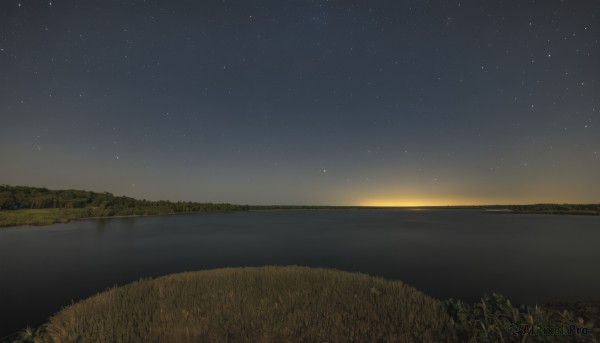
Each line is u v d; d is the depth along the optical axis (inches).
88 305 271.4
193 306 250.8
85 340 196.7
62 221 3496.6
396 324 207.9
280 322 213.3
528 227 2824.8
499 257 1139.3
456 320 220.7
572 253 1263.5
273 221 3863.2
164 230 2495.1
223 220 4052.7
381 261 1027.9
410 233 2178.9
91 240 1836.9
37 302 631.2
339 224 3284.9
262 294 279.7
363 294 280.4
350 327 201.0
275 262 1028.5
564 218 4569.4
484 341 174.7
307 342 186.7
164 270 955.3
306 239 1781.5
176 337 195.9
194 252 1310.3
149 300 270.7
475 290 658.8
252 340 190.9
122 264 1072.8
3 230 2539.4
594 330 189.5
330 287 299.9
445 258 1095.6
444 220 4200.3
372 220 4215.1
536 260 1080.8
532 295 619.8
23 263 1129.4
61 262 1138.0
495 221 3885.3
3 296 685.3
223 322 217.8
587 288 681.6
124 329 210.7
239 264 1018.7
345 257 1117.7
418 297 274.4
